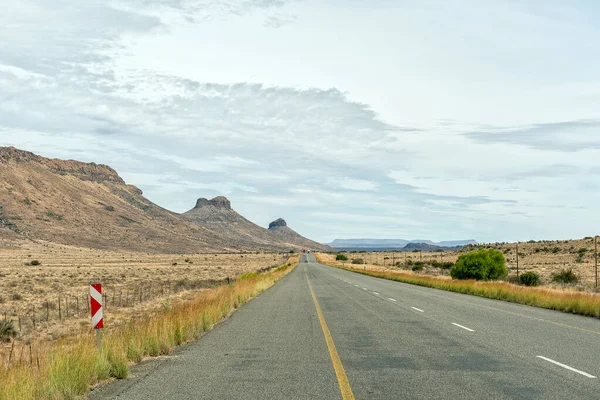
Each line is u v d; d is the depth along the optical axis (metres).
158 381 8.97
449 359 10.64
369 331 14.95
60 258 149.38
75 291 42.09
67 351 9.98
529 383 8.48
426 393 7.86
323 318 18.39
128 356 10.95
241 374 9.38
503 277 52.56
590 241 125.00
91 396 8.03
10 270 78.25
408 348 12.01
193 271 85.94
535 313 20.16
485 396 7.66
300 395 7.81
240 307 22.89
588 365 9.96
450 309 21.78
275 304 24.38
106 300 30.58
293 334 14.44
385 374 9.23
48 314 24.81
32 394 7.57
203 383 8.73
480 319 17.98
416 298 28.06
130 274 72.00
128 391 8.30
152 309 26.28
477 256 52.81
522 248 134.50
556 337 13.70
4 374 8.21
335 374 9.25
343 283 44.84
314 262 147.88
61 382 7.99
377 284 43.38
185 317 14.81
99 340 10.72
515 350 11.69
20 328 19.73
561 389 8.07
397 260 159.00
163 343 11.94
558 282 47.62
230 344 12.84
